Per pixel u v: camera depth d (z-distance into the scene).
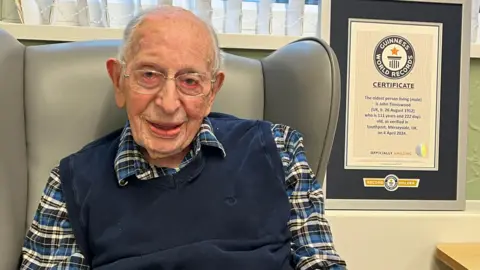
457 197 1.24
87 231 0.83
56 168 0.89
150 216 0.82
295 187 0.92
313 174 0.93
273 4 1.38
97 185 0.84
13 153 0.88
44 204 0.86
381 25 1.22
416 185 1.22
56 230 0.85
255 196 0.86
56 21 1.27
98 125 0.98
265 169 0.89
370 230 1.17
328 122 0.92
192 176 0.85
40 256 0.84
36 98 0.96
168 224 0.82
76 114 0.97
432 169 1.23
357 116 1.21
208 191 0.85
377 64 1.22
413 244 1.19
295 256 0.88
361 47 1.21
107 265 0.80
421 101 1.23
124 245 0.80
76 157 0.88
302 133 0.95
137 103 0.81
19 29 1.18
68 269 0.82
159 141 0.82
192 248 0.80
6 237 0.82
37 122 0.95
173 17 0.82
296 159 0.92
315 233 0.89
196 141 0.87
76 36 1.20
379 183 1.21
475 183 1.36
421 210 1.22
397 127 1.22
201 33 0.83
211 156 0.88
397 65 1.22
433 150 1.23
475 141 1.36
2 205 0.82
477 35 1.39
